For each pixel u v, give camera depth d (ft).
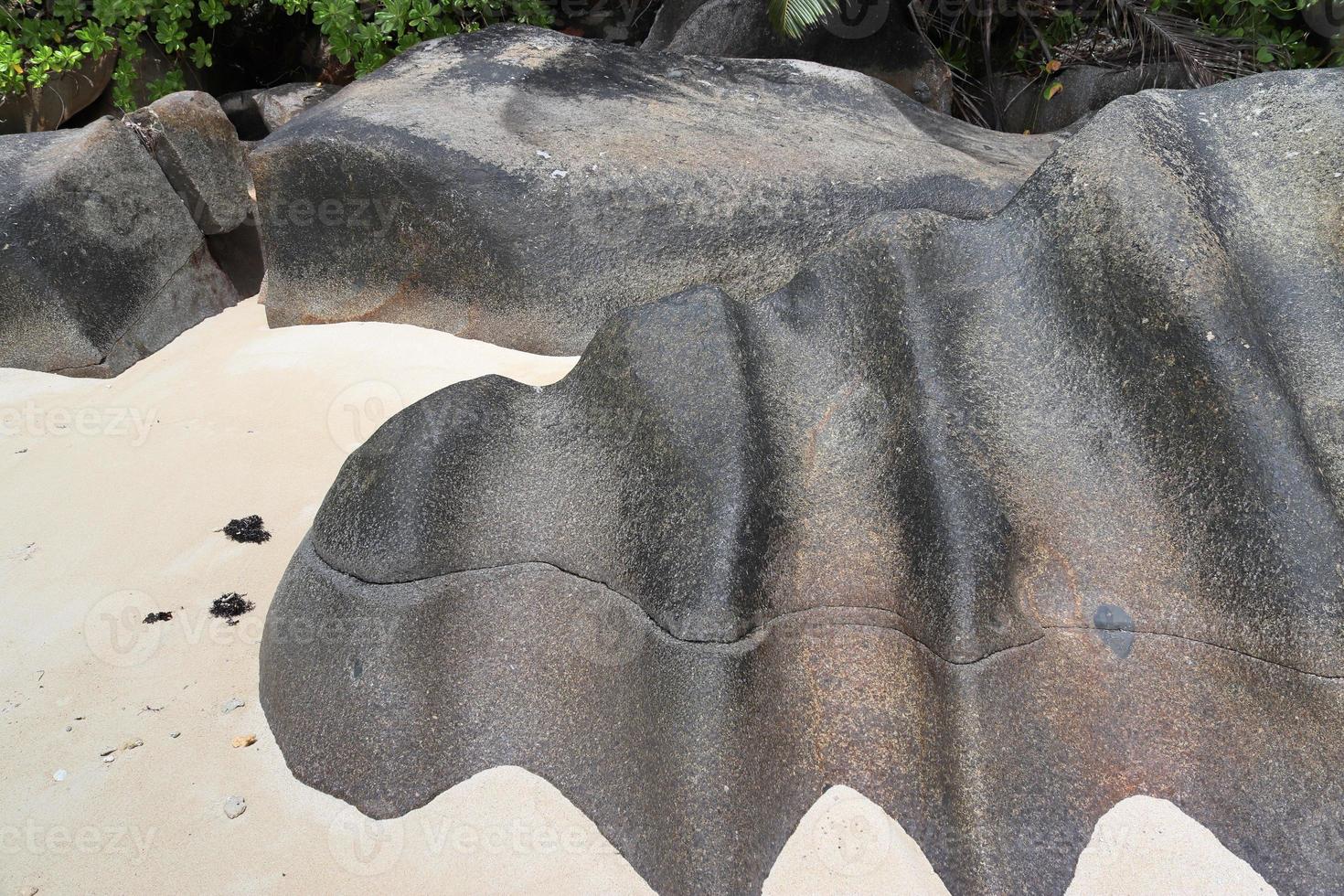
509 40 21.35
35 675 13.00
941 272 12.16
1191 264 11.19
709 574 10.81
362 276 18.94
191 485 15.94
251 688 12.57
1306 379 11.39
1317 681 10.50
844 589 11.14
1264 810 10.46
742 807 10.49
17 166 19.61
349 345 18.52
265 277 20.08
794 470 11.55
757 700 10.74
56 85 25.82
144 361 19.72
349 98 19.60
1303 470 10.70
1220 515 10.86
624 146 18.65
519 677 11.51
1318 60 26.99
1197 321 11.05
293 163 18.37
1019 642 10.75
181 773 11.71
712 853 10.34
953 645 10.61
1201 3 27.73
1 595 14.29
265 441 16.67
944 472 11.05
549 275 17.94
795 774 10.82
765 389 11.87
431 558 11.75
